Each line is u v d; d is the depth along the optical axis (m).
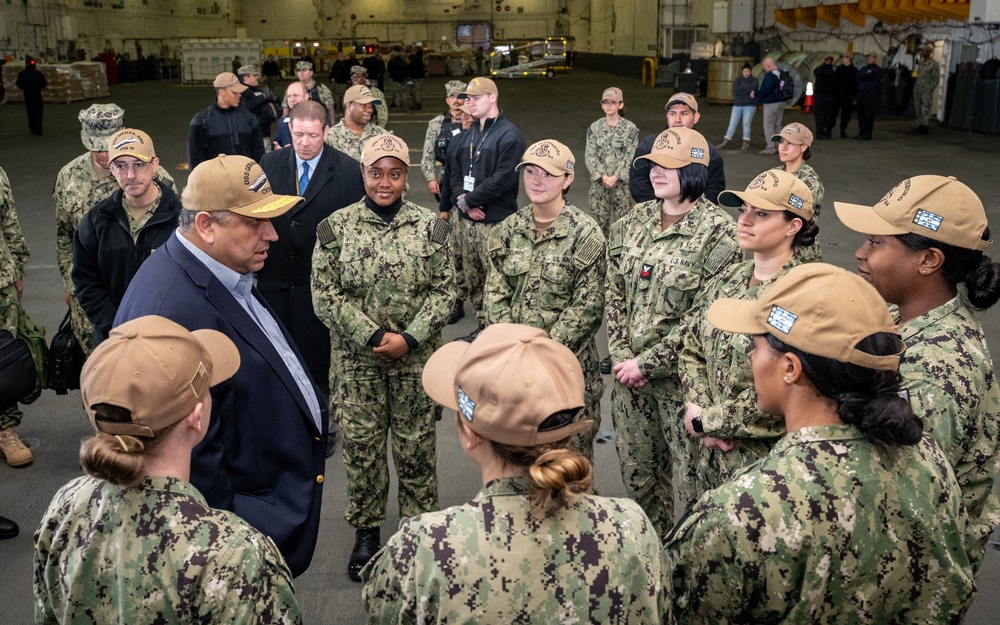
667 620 1.60
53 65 27.27
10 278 4.15
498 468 1.56
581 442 3.60
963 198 2.00
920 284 2.06
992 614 3.17
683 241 3.18
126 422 1.56
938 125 20.00
